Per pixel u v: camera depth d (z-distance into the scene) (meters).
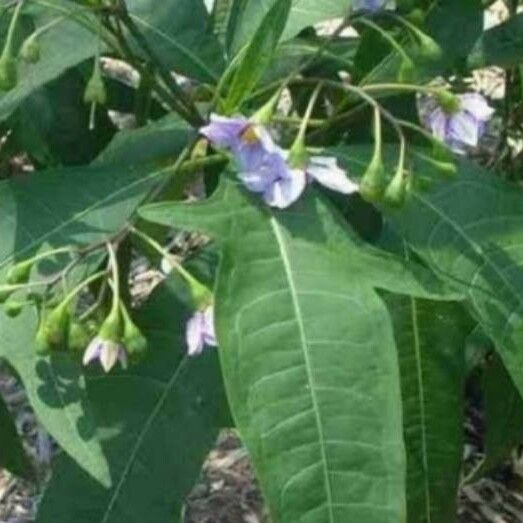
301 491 0.42
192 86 0.61
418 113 0.54
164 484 0.52
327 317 0.43
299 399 0.43
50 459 0.83
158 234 0.52
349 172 0.48
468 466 0.81
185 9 0.53
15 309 0.45
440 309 0.53
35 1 0.50
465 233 0.48
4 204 0.48
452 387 0.54
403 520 0.42
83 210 0.48
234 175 0.45
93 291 0.52
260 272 0.44
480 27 0.51
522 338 0.46
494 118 0.84
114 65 0.84
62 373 0.46
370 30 0.51
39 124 0.62
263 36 0.47
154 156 0.52
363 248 0.45
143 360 0.52
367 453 0.43
